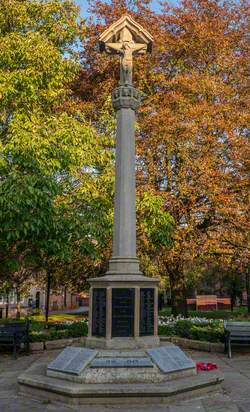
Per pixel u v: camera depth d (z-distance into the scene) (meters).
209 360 11.64
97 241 14.30
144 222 15.37
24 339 12.66
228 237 17.27
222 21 20.28
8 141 13.89
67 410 6.89
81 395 7.13
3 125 14.88
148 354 7.90
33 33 14.66
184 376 8.04
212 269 32.88
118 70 19.91
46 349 13.55
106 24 20.28
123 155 9.09
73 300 53.03
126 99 9.30
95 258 13.98
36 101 14.81
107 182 14.76
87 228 13.26
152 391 7.19
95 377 7.52
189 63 19.89
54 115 15.15
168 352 8.20
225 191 17.00
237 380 9.12
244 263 18.41
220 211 16.73
